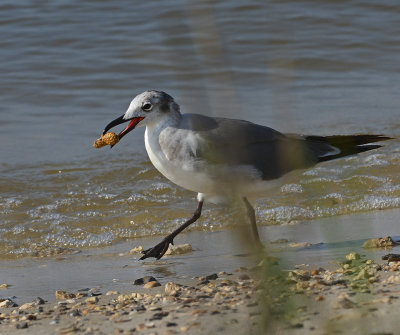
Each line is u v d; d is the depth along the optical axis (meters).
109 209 13.32
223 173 10.61
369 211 12.80
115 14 25.69
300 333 6.46
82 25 24.92
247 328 6.86
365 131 17.34
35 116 19.28
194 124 10.71
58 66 22.39
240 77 21.95
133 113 10.75
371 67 22.92
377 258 9.62
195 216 11.08
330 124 17.95
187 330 6.96
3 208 13.31
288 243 10.94
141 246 11.52
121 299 8.52
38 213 13.11
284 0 26.58
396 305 7.13
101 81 21.59
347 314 6.88
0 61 22.61
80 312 8.01
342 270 8.88
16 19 25.20
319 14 25.86
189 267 10.09
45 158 16.20
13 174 15.13
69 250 11.48
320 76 22.31
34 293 9.21
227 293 8.28
